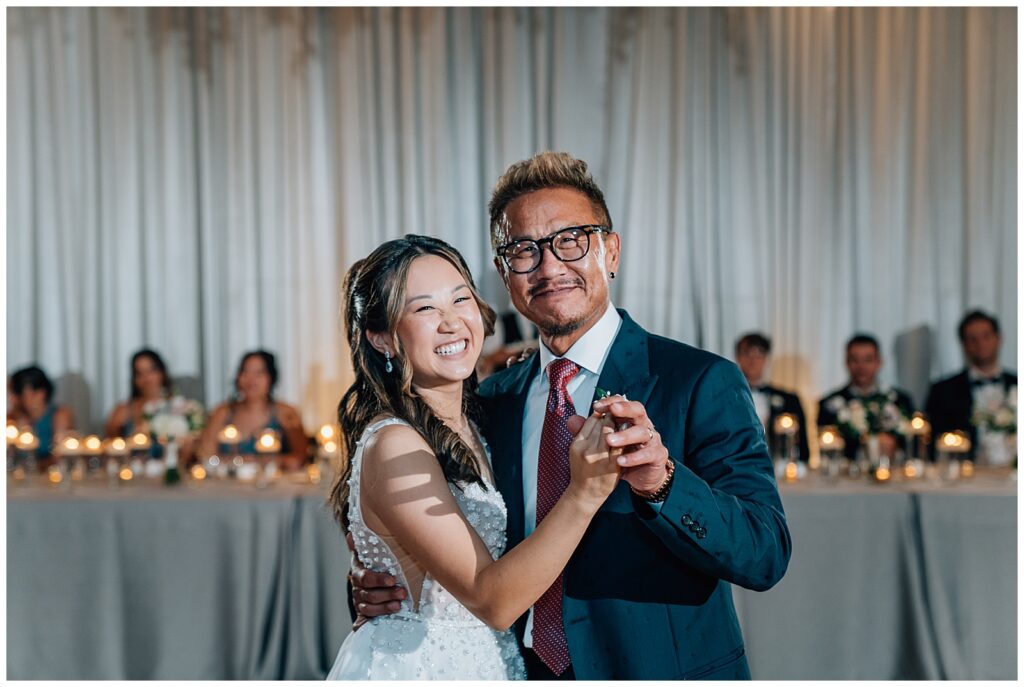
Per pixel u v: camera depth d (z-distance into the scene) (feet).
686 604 5.51
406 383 5.52
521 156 19.48
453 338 5.55
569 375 5.80
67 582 11.99
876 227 19.52
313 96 19.74
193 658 11.94
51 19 19.56
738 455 5.49
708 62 19.47
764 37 19.53
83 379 19.71
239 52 19.63
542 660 5.73
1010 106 19.35
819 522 11.78
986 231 19.44
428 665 5.60
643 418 4.61
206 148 19.71
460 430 5.84
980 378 16.92
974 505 11.71
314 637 11.94
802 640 11.68
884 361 19.60
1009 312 19.43
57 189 19.61
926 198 19.53
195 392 19.77
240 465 13.87
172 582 12.00
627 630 5.43
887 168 19.52
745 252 19.56
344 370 19.70
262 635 11.97
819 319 19.63
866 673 11.69
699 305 19.60
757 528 5.17
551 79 19.47
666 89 19.47
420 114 19.49
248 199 19.70
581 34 19.49
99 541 12.03
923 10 19.43
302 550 12.00
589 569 5.52
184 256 19.79
